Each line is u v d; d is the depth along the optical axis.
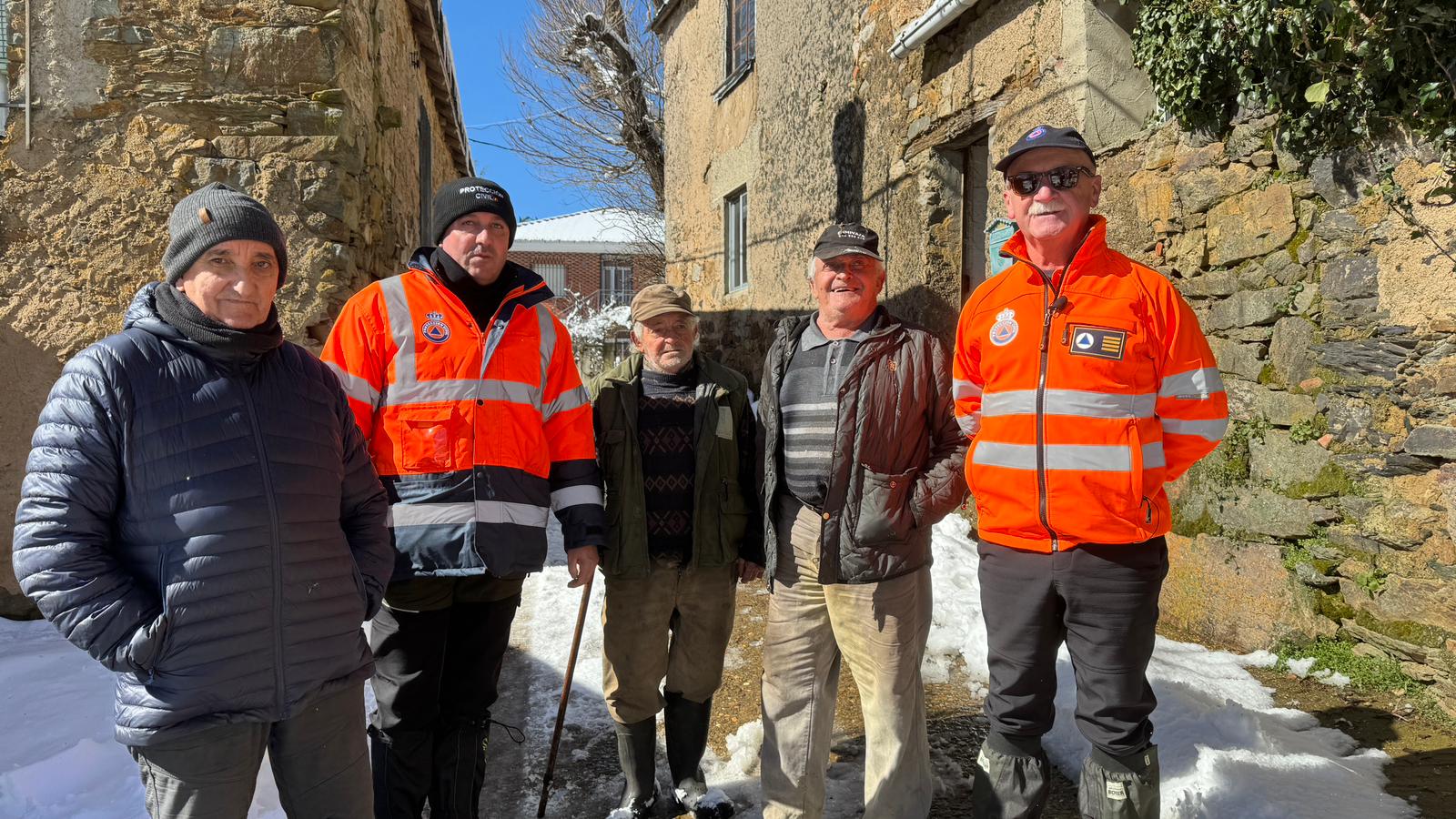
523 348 2.46
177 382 1.65
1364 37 2.84
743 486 2.80
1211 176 3.70
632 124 14.57
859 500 2.34
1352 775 2.59
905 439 2.37
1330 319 3.24
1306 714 3.01
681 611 2.78
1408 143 2.91
